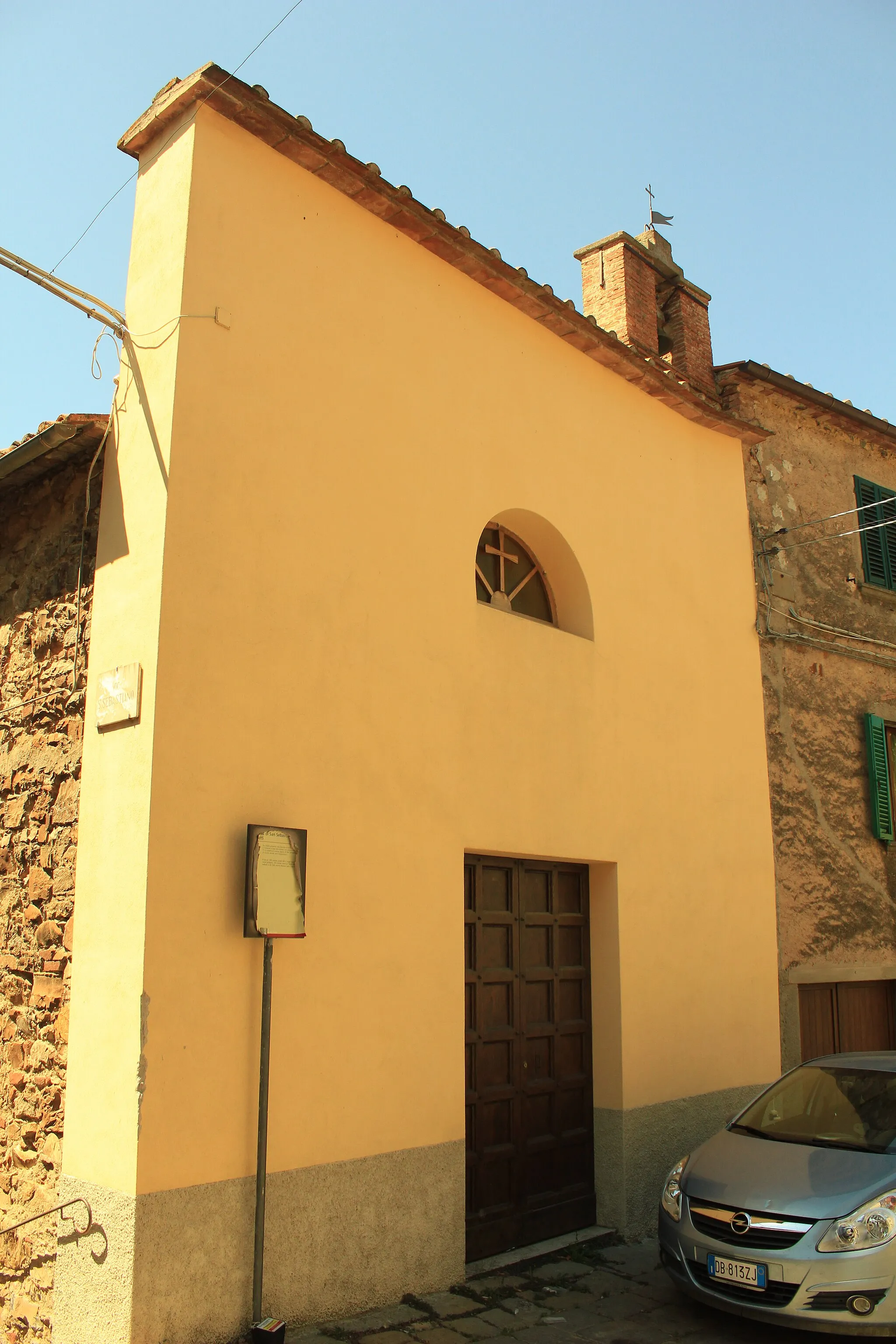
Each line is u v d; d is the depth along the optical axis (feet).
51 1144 15.79
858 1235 15.07
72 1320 14.35
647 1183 22.79
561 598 25.16
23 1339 15.46
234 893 15.67
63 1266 14.70
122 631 16.16
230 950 15.47
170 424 16.19
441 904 19.22
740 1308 15.64
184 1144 14.42
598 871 24.11
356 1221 16.63
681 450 29.17
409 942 18.42
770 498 32.55
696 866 26.32
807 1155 17.20
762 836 28.96
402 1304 17.03
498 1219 20.24
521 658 22.22
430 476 20.80
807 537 33.55
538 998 22.24
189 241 17.01
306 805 17.02
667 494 28.19
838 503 35.14
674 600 27.61
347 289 19.79
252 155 18.48
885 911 32.55
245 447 17.20
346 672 18.19
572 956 23.38
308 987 16.55
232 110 17.97
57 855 16.96
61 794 17.16
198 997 14.93
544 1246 20.74
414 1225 17.58
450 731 20.12
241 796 16.05
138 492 16.55
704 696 27.94
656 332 32.01
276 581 17.25
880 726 33.86
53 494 19.22
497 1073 20.89
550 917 22.84
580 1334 16.43
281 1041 16.01
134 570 16.20
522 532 24.53
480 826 20.43
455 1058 18.90
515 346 23.82
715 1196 16.69
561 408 24.91
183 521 16.01
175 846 15.02
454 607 20.77
